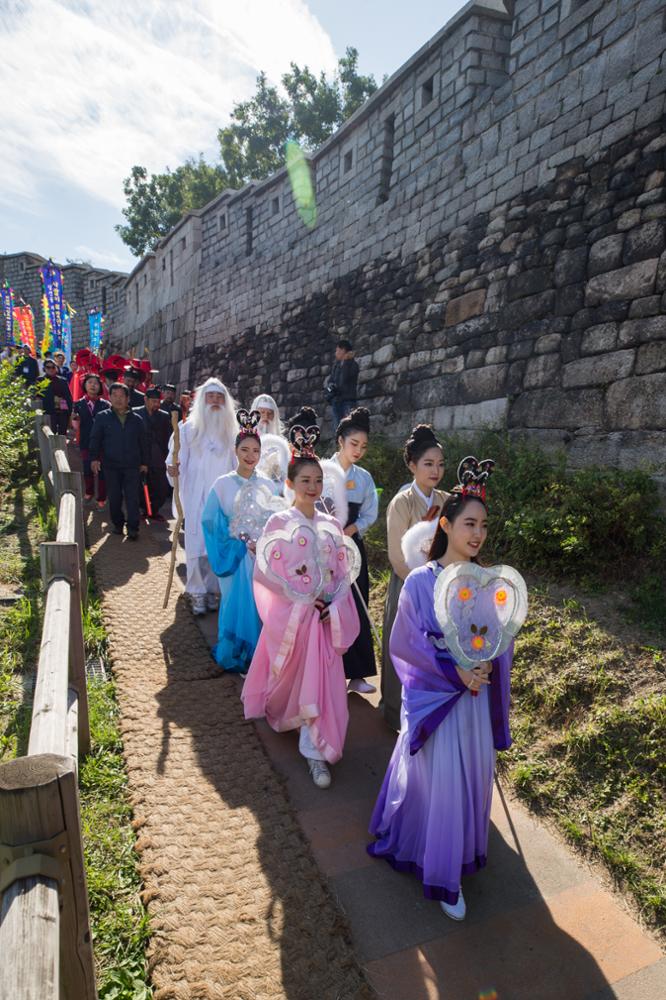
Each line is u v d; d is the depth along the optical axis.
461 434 8.05
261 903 2.49
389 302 10.02
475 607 2.45
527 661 4.16
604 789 3.17
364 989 2.15
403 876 2.70
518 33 7.56
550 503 5.65
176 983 2.15
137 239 34.53
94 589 5.68
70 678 3.23
